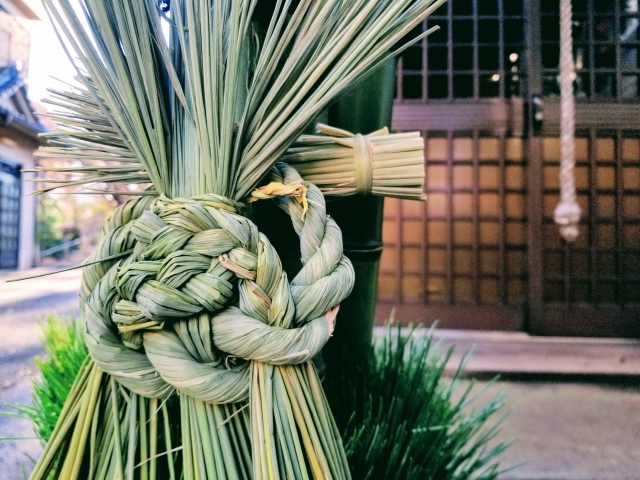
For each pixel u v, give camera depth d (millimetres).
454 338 1868
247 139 380
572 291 2018
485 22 1972
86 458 378
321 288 331
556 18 1892
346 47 371
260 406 328
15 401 804
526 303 1995
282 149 367
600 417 1177
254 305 322
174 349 323
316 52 372
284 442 326
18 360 1030
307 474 327
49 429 471
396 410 492
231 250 330
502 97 1946
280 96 380
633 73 1846
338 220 548
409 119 2004
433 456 489
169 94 404
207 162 362
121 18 353
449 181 2031
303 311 330
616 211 1942
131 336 333
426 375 653
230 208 348
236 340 316
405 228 2113
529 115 1894
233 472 336
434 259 2104
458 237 2086
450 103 1980
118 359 336
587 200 1978
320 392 366
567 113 937
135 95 373
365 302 566
